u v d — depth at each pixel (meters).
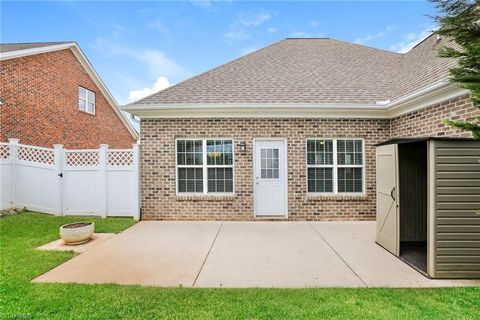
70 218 7.94
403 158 5.95
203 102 8.06
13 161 8.49
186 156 8.41
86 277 4.13
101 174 8.23
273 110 8.08
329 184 8.36
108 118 16.61
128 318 2.93
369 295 3.51
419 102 6.71
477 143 4.14
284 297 3.45
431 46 8.72
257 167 8.36
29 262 4.66
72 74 13.30
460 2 3.28
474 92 3.24
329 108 7.94
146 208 8.28
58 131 12.30
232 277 4.16
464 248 4.13
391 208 5.26
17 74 10.21
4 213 8.00
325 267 4.57
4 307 3.15
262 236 6.49
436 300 3.37
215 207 8.25
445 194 4.16
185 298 3.41
